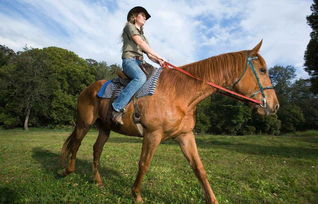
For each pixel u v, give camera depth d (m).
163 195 3.17
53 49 36.25
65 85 33.44
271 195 3.39
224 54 2.82
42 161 5.34
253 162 6.12
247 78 2.64
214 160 6.32
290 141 15.32
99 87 3.46
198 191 3.37
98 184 3.53
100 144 3.71
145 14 3.20
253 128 39.97
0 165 4.83
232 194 3.32
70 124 34.78
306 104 48.50
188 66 2.92
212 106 40.50
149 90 2.68
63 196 3.03
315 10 17.95
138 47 3.08
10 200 2.81
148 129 2.66
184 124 2.71
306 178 4.36
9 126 30.73
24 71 28.73
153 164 5.30
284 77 56.88
